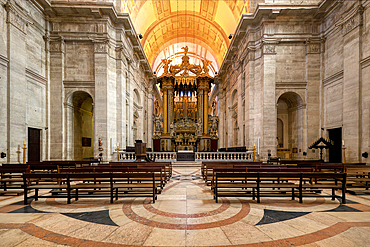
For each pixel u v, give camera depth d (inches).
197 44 1188.5
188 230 137.7
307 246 117.4
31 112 506.3
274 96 569.6
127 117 684.7
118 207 187.3
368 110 416.5
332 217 162.2
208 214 168.4
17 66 450.3
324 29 565.0
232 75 853.2
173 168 514.6
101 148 538.3
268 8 550.9
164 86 1121.4
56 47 570.3
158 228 141.1
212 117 1010.1
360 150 433.7
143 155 488.1
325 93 561.9
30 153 508.7
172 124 1055.0
